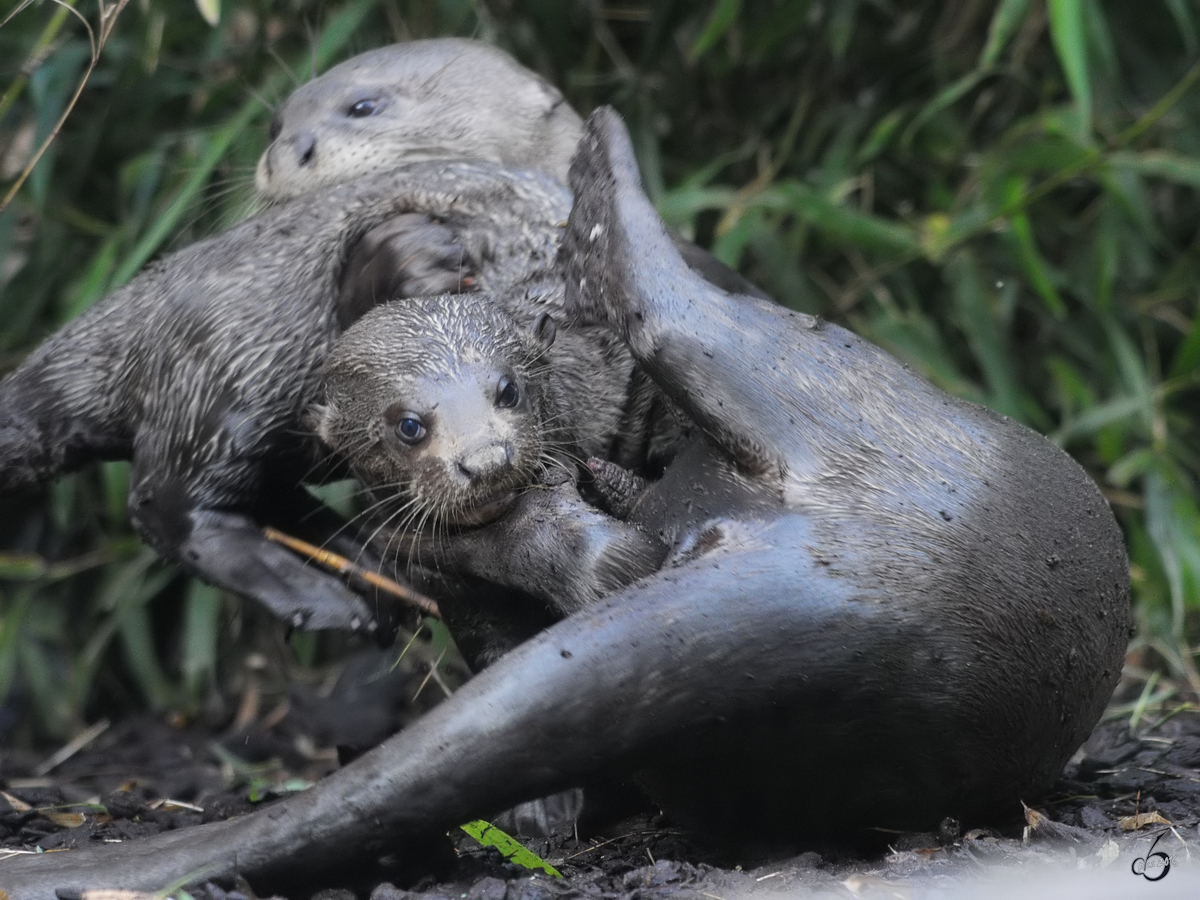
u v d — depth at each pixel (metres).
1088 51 16.80
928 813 8.77
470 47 13.80
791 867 8.32
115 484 15.62
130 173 15.91
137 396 11.00
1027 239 14.89
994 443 8.85
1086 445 16.61
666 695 7.85
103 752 15.44
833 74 17.00
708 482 8.71
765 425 8.60
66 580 17.12
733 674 7.91
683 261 9.09
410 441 9.59
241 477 10.61
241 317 10.65
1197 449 16.81
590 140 9.53
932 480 8.50
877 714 8.18
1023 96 17.12
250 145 15.44
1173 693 13.56
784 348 8.82
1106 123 16.58
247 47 16.59
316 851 7.88
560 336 10.26
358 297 10.76
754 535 8.28
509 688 7.79
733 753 8.25
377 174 11.45
